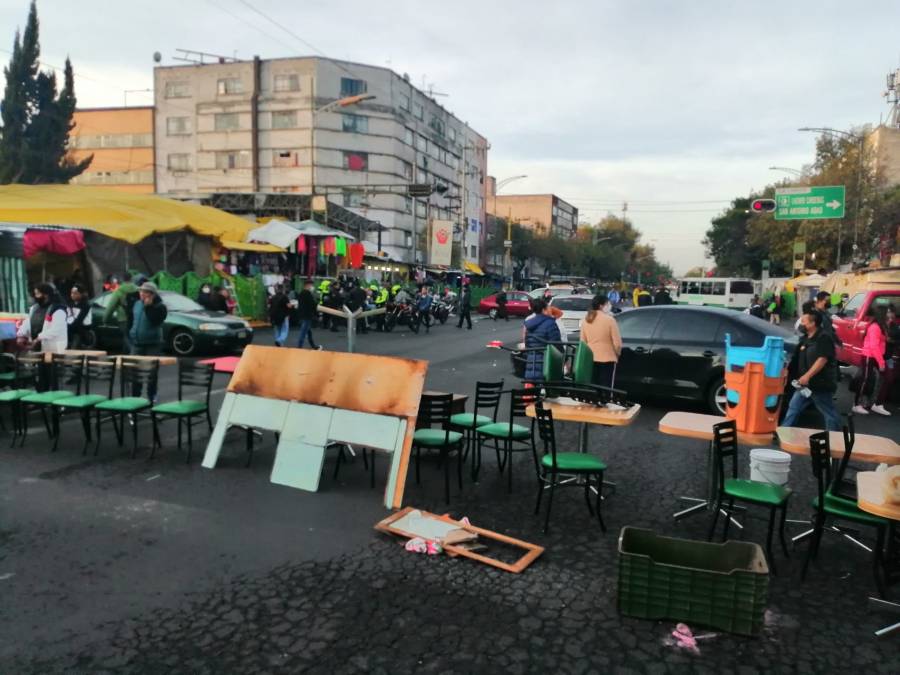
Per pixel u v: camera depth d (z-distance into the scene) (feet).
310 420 18.44
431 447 17.46
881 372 30.76
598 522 15.98
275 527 15.25
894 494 10.61
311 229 82.69
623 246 377.50
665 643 10.56
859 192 114.52
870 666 10.00
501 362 47.32
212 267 71.51
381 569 13.12
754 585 10.62
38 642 10.39
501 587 12.44
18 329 29.12
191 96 205.77
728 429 15.20
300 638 10.61
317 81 195.11
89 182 215.72
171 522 15.47
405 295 78.23
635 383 30.71
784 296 125.08
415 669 9.80
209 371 21.47
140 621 11.06
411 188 98.73
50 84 115.85
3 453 21.18
